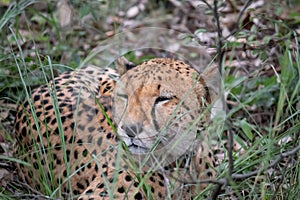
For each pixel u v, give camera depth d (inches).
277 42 463.5
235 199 356.5
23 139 409.1
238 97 457.7
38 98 411.8
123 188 333.1
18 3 471.8
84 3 548.4
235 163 339.9
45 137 388.8
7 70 483.5
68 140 375.6
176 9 648.4
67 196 369.7
